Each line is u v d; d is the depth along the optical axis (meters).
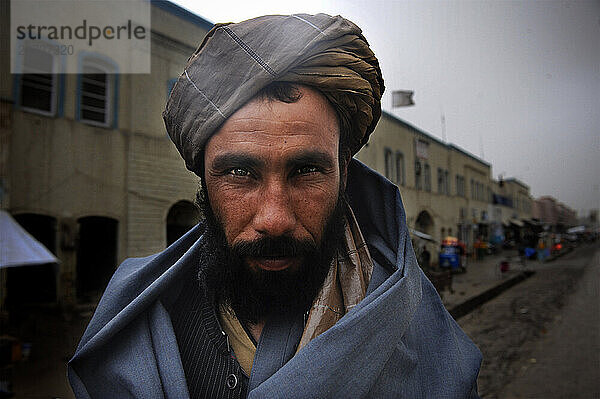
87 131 6.11
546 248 17.73
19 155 6.14
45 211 6.23
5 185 5.95
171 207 4.50
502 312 8.32
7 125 6.00
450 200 10.51
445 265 11.00
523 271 14.29
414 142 8.20
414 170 8.12
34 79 6.27
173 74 5.71
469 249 12.78
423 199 8.62
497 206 14.60
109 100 6.04
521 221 17.11
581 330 6.68
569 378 4.48
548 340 6.16
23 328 5.57
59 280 6.29
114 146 6.00
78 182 6.16
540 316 7.95
